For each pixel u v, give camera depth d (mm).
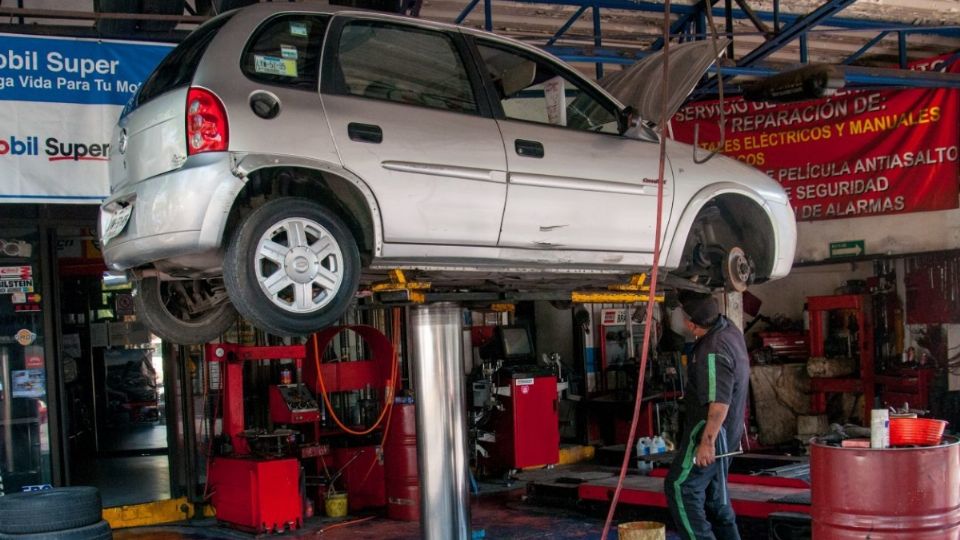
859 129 10406
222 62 4145
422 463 5492
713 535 5332
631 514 7223
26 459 7328
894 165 10250
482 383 9469
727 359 5242
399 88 4605
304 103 4250
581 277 5453
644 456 8375
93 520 5727
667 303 6316
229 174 3979
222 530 7465
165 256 4094
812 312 11383
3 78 6656
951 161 10031
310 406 7609
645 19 9156
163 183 4074
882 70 8633
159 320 4863
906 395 10578
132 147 4344
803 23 8094
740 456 8078
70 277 10867
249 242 3984
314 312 4129
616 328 11383
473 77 4859
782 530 5953
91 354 11164
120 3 6605
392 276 4617
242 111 4070
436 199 4512
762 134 10695
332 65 4406
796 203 10711
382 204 4352
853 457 4527
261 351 7551
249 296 3959
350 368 7945
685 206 5578
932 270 10828
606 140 5281
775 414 11320
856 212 10453
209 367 8094
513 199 4773
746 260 6039
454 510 5445
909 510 4438
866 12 9523
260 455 7426
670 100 5707
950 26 9031
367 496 8031
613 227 5195
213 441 7992
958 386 10578
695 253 5988
